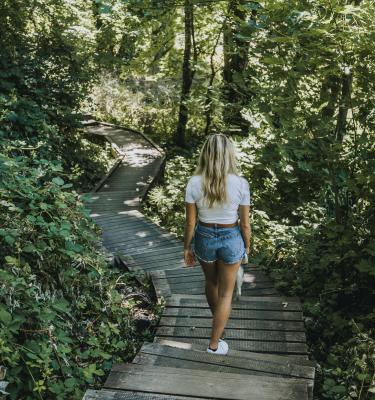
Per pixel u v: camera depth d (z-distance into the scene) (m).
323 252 5.94
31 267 3.81
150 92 23.14
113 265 6.54
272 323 4.55
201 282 5.80
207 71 15.83
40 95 11.18
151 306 5.48
